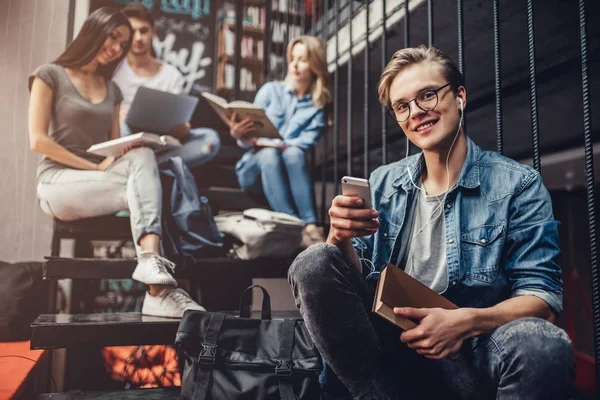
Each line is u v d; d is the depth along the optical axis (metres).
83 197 2.16
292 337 1.44
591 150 1.33
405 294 1.03
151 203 2.02
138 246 1.98
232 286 2.33
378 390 1.12
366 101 2.27
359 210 1.08
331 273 1.11
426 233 1.27
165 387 1.74
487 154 1.27
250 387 1.35
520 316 1.01
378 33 2.58
